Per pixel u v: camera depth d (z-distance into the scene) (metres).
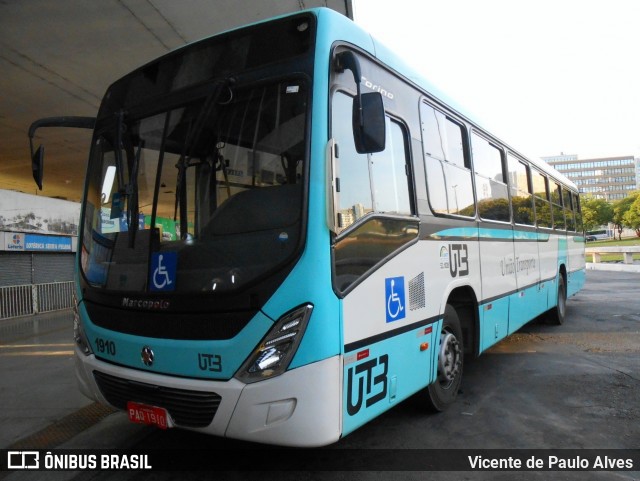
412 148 4.23
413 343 3.93
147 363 3.27
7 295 13.58
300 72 3.18
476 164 5.80
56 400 5.54
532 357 7.12
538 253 8.09
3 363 7.63
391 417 4.66
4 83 12.02
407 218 3.95
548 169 9.39
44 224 15.31
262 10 9.64
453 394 4.87
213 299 3.03
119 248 3.65
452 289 4.68
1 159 18.98
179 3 9.16
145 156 3.69
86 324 3.77
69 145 17.11
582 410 4.84
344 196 3.20
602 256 39.66
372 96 3.05
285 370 2.84
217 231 3.19
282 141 3.14
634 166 159.50
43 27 9.62
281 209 3.04
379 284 3.47
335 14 3.45
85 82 12.24
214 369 2.97
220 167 3.30
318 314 2.87
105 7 9.05
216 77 3.53
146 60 11.28
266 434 2.86
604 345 7.84
